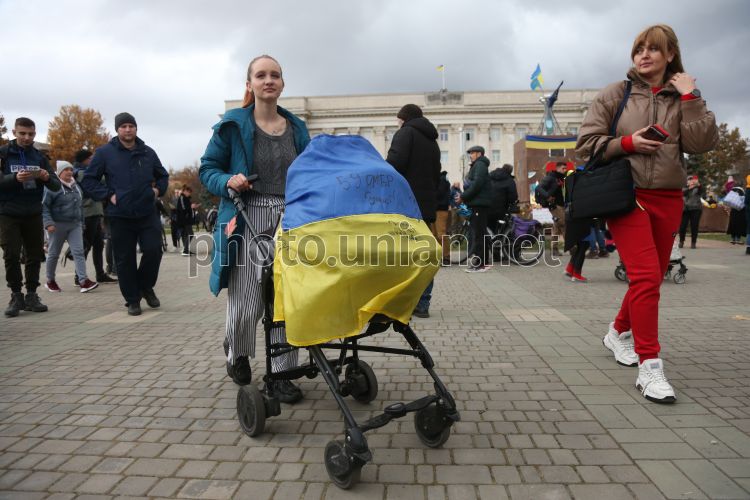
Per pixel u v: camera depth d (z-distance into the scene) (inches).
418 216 104.2
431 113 2778.1
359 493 88.7
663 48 132.2
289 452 104.6
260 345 185.3
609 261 450.3
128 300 243.4
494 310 240.4
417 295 99.1
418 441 108.3
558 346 177.5
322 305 91.8
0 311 259.4
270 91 128.5
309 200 97.7
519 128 2770.7
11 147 246.4
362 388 129.0
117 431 115.7
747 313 221.9
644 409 121.7
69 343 192.4
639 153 134.0
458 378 146.9
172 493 90.0
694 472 92.8
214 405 130.6
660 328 197.5
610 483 90.2
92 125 2581.2
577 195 141.1
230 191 119.3
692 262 416.2
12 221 245.1
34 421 121.6
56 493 90.4
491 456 101.0
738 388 133.9
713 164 1979.6
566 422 115.7
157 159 252.8
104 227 409.1
